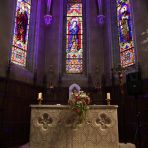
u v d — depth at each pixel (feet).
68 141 14.96
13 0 25.86
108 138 14.92
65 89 30.12
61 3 35.09
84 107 14.93
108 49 31.07
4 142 20.89
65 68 32.89
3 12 23.43
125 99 24.70
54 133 15.15
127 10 29.19
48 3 33.42
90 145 14.82
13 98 23.45
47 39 33.30
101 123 15.26
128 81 22.07
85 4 35.99
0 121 20.67
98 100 28.86
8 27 24.25
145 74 21.52
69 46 34.09
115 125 15.21
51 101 29.01
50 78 30.96
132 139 22.16
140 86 20.92
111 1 32.94
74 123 15.21
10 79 23.56
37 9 32.35
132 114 22.94
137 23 24.18
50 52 32.53
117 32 31.07
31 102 26.99
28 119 25.75
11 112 22.77
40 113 15.56
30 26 31.04
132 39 26.96
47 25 33.68
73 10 36.37
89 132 15.06
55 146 14.90
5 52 23.24
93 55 32.19
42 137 15.07
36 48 30.42
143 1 23.18
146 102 20.63
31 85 27.71
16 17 27.63
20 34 28.43
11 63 24.82
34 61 29.63
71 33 34.81
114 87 27.78
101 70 31.48
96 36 33.24
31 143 14.98
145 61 21.88
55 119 15.43
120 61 29.35
